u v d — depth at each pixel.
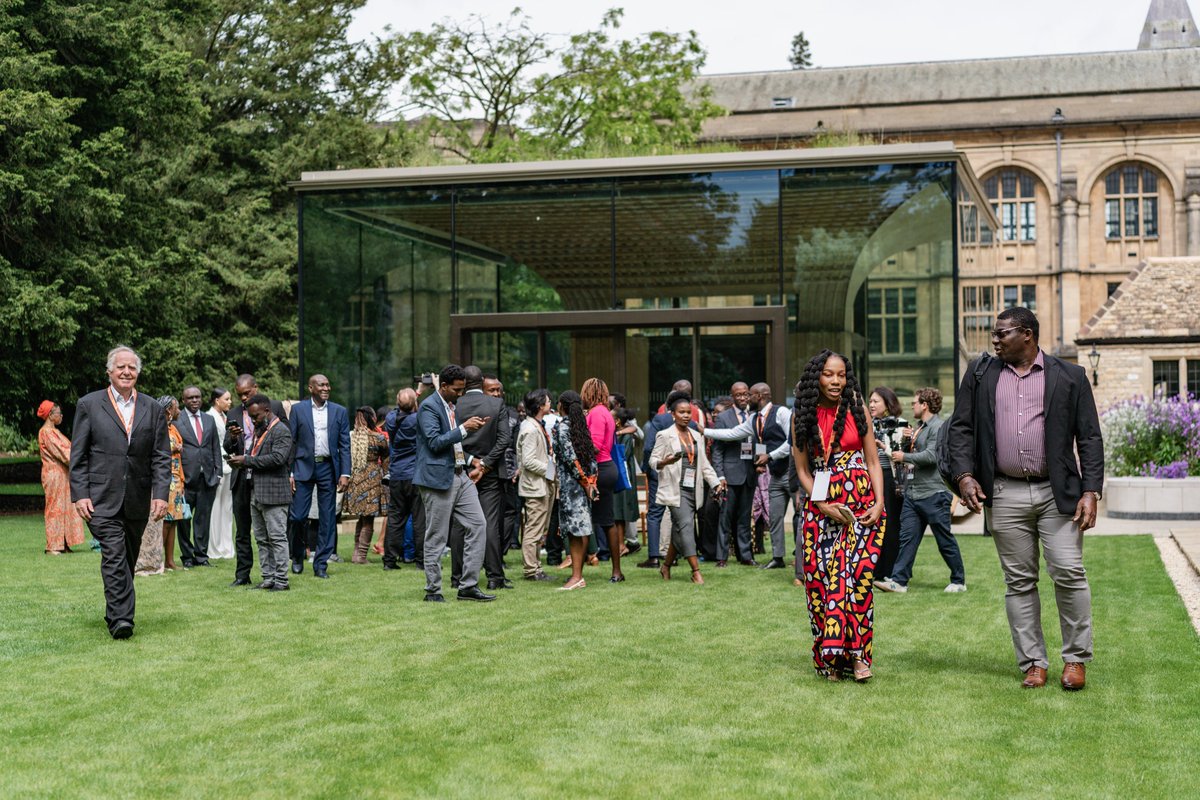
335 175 19.27
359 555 13.34
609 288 18.95
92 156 22.66
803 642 7.71
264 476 10.48
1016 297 56.06
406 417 12.48
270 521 10.51
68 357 22.45
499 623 8.53
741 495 12.67
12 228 21.86
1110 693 6.10
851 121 55.62
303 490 11.77
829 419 6.57
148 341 24.02
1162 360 30.38
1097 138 54.84
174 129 25.77
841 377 6.55
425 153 34.41
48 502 14.15
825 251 18.22
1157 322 30.56
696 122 36.09
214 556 13.92
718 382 18.50
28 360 21.58
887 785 4.51
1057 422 6.26
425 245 19.27
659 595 10.11
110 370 8.04
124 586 7.94
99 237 23.12
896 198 17.97
